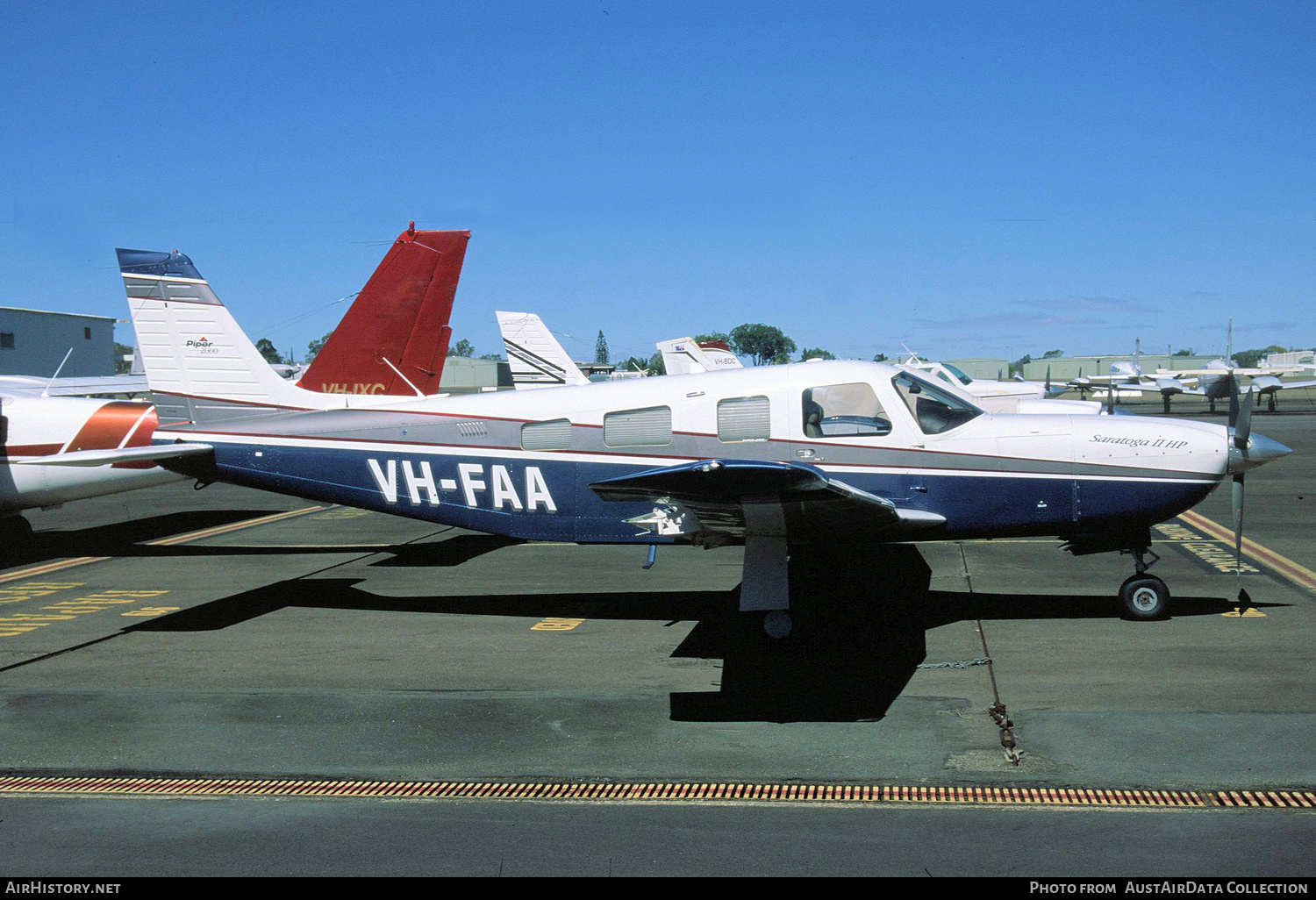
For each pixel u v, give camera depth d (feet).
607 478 26.35
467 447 27.14
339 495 27.94
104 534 44.09
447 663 22.33
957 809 14.11
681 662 22.09
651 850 13.03
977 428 25.27
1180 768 15.28
